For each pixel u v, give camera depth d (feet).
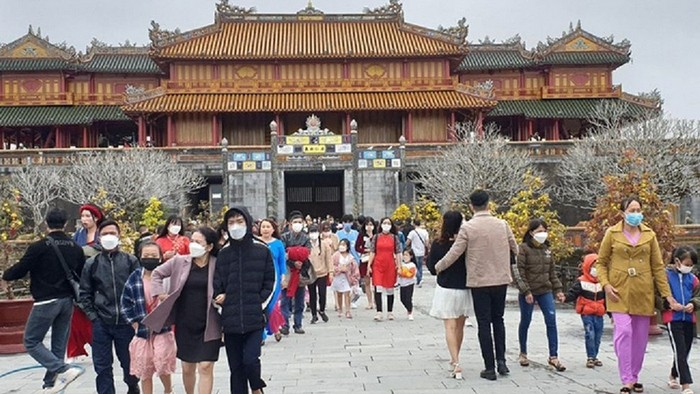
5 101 234.17
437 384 36.96
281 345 51.75
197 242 30.58
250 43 226.58
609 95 241.35
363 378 39.01
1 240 72.18
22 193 161.38
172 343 32.17
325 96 220.64
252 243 31.19
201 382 30.60
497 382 37.29
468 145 171.94
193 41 225.35
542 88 242.78
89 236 41.55
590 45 245.45
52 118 226.58
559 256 75.36
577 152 169.37
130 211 138.62
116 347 34.63
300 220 57.77
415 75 225.76
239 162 178.19
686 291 35.58
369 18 238.89
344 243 67.97
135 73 245.45
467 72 255.09
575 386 36.22
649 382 37.32
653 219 56.70
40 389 38.86
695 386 36.04
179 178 176.24
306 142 178.29
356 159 177.78
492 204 85.25
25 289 64.85
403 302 65.10
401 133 224.74
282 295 56.39
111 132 251.39
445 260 37.99
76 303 37.60
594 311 41.11
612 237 35.27
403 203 167.02
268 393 35.60
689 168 140.15
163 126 228.43
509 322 61.72
